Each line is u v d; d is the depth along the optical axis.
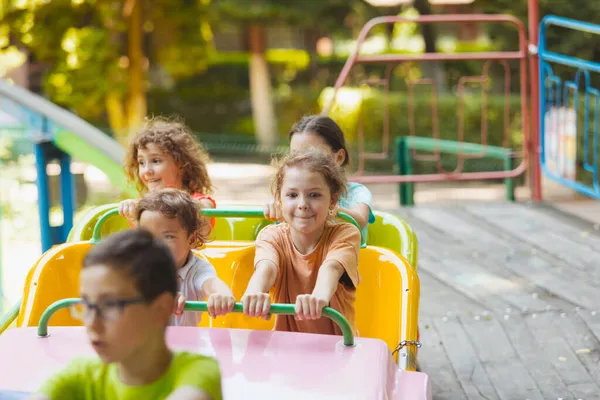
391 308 2.63
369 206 3.14
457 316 4.13
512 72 13.95
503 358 3.66
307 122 3.18
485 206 6.34
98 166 5.66
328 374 1.89
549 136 6.87
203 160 3.44
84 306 1.44
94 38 12.92
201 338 2.05
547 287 4.51
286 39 19.70
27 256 10.20
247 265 2.86
